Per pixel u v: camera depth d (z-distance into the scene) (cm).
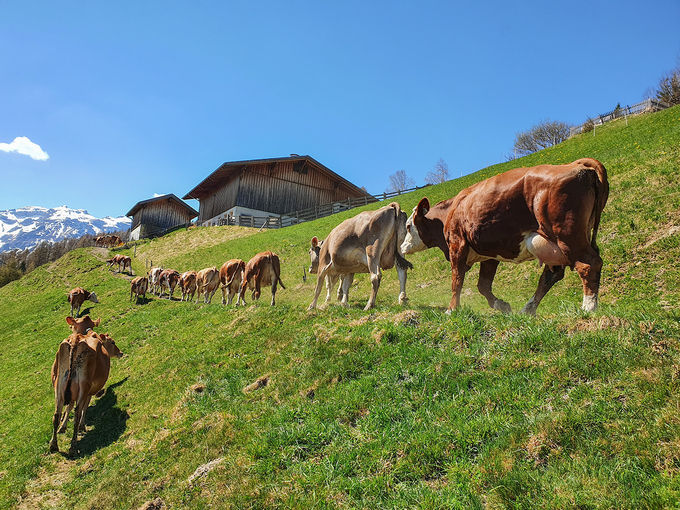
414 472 520
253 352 1088
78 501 776
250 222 5091
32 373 1759
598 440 457
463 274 916
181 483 685
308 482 562
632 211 1547
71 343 1016
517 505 418
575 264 711
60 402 1000
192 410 906
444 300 1521
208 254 3788
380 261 1220
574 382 556
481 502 445
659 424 443
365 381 736
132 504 686
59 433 1094
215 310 1717
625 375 522
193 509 606
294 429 682
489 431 533
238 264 1978
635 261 1305
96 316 2548
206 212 6122
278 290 2319
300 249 3036
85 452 962
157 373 1235
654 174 1736
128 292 3053
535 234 768
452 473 493
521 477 446
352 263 1238
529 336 663
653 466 409
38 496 827
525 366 619
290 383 848
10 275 6606
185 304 2245
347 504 510
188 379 1079
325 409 706
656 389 482
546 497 416
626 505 378
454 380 650
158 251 4653
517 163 3462
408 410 636
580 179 702
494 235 822
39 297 3522
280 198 5394
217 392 958
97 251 5200
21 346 2273
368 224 1195
